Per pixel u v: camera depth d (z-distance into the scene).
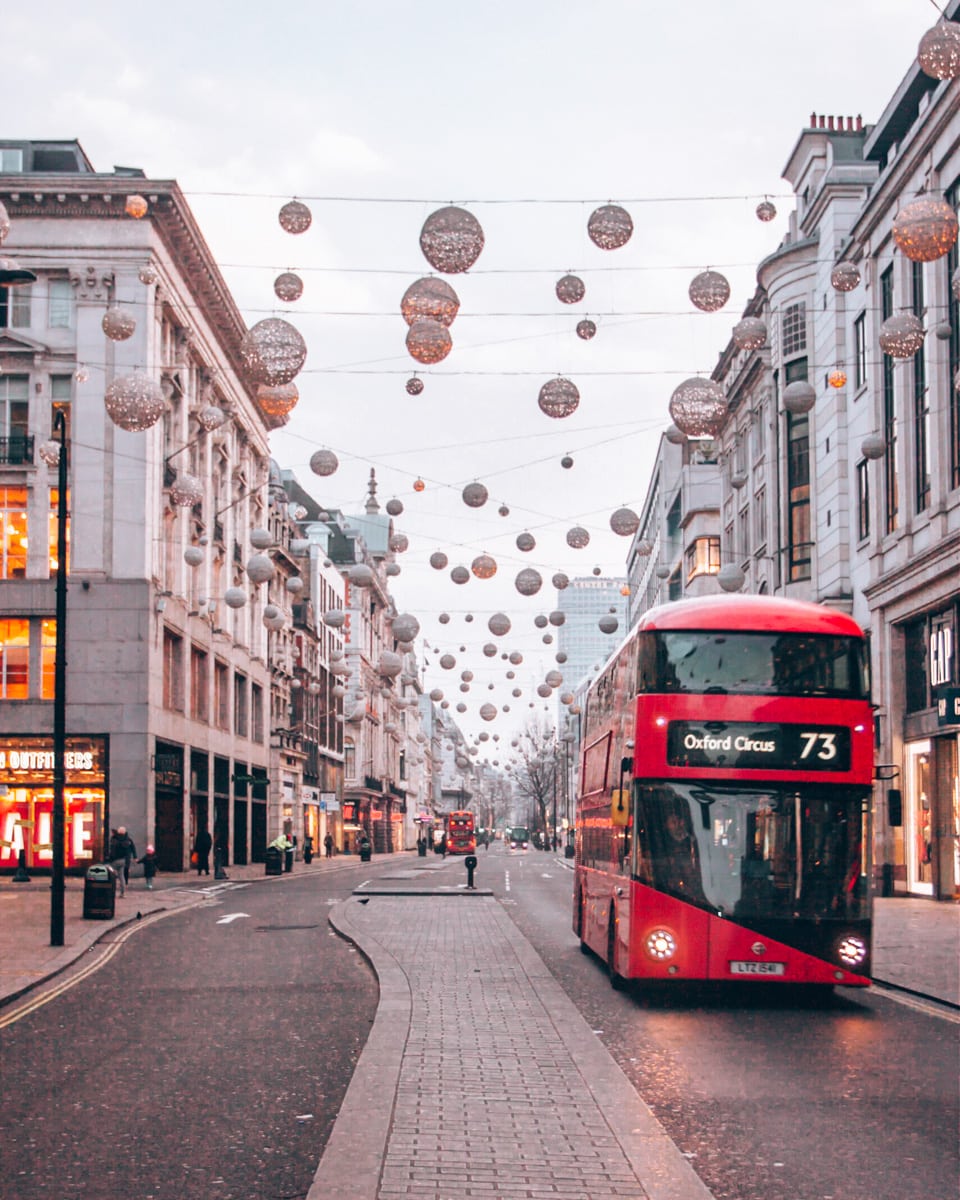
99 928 21.64
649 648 13.64
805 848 13.20
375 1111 7.93
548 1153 6.99
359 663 88.62
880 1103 8.66
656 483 80.44
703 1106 8.57
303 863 61.91
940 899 29.06
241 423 54.72
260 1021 12.15
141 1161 7.13
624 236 12.10
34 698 38.88
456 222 11.31
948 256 28.34
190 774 45.12
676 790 13.32
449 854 87.19
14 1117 8.21
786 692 13.45
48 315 39.34
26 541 39.12
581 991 14.69
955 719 21.38
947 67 9.73
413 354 12.00
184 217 40.12
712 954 13.00
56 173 38.66
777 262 39.91
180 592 43.66
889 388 32.53
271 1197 6.42
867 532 34.25
